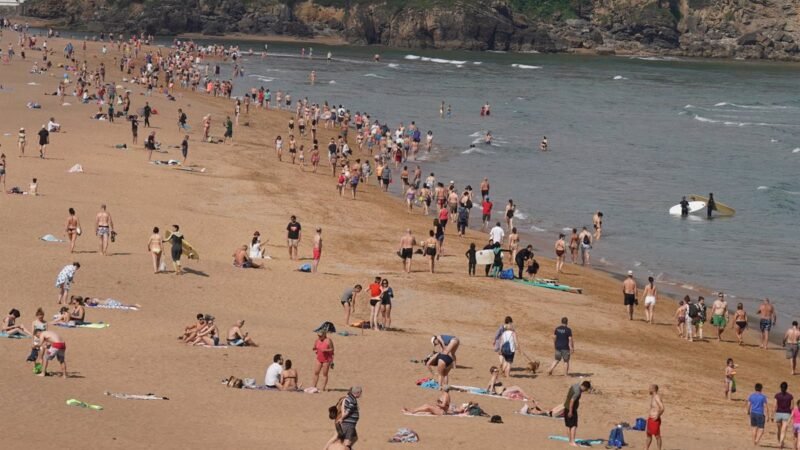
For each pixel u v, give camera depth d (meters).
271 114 172.50
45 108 147.75
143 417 43.84
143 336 58.16
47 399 45.09
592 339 68.06
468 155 147.12
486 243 94.75
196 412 45.53
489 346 63.59
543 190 123.88
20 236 78.25
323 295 71.25
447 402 49.03
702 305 71.31
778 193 127.19
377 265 81.75
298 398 49.38
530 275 82.50
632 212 113.81
